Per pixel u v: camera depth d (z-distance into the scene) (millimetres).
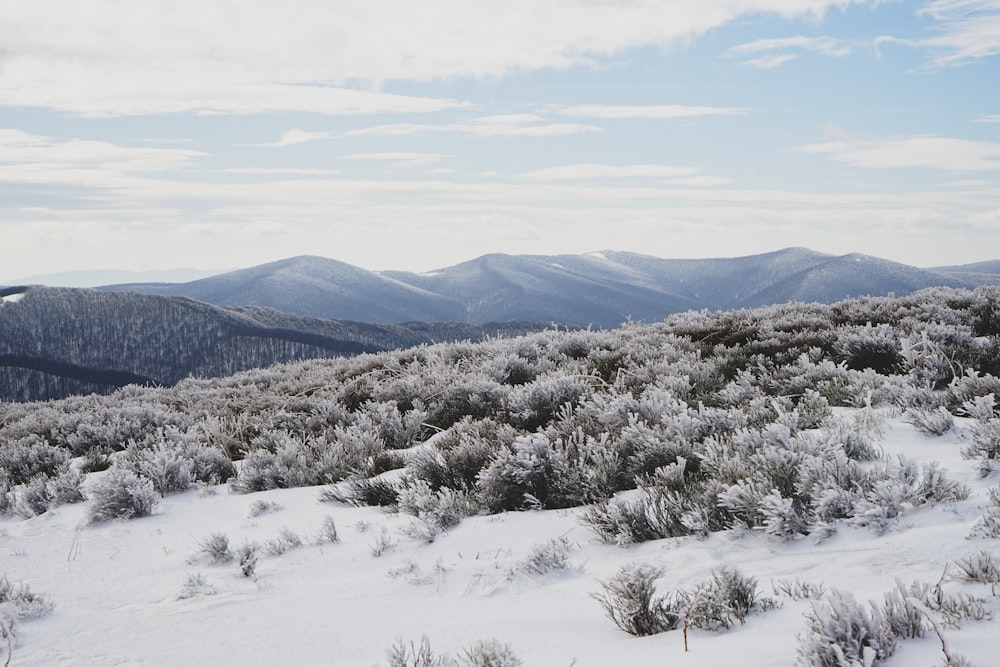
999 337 11211
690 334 15820
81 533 7773
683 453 6637
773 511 4566
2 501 9352
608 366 12609
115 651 4172
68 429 14625
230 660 3844
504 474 6742
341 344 174250
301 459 9445
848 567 3750
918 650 2449
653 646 3137
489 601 4375
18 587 5820
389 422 10781
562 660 3127
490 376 12773
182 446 11133
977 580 3072
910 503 4473
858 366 10883
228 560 6207
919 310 13836
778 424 6219
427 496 6840
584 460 6824
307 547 6332
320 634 4105
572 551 5266
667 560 4605
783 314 16109
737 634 3092
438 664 3102
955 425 6609
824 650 2400
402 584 4977
